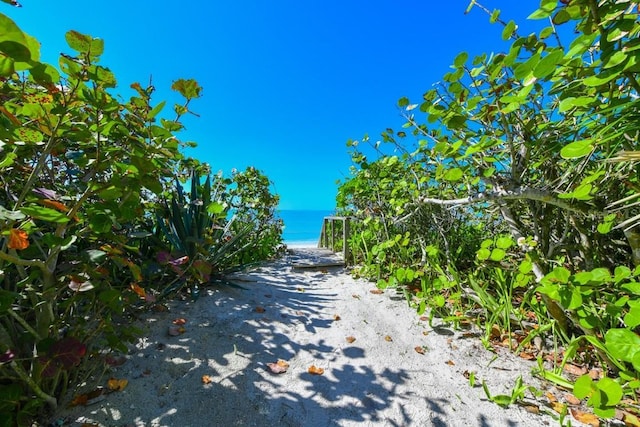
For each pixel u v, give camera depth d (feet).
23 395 4.34
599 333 6.28
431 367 6.48
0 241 4.64
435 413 5.17
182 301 9.00
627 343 3.45
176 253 8.48
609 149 4.98
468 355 6.92
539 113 6.32
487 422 4.98
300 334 7.72
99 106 3.82
